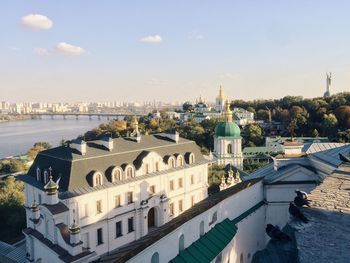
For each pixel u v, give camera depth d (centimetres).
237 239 2853
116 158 6662
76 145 6425
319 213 1409
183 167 7825
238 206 2973
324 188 1792
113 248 6278
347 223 1290
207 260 2356
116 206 6356
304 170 3253
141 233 6738
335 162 2992
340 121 19138
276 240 1241
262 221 3256
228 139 13388
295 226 1290
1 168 15275
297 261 1088
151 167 7125
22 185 10338
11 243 7525
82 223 5775
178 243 2322
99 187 6069
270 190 3284
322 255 1070
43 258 3772
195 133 18438
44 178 6244
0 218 8312
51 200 3659
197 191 8319
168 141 8119
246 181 3381
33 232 3934
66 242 3375
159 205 7094
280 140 16900
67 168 5950
